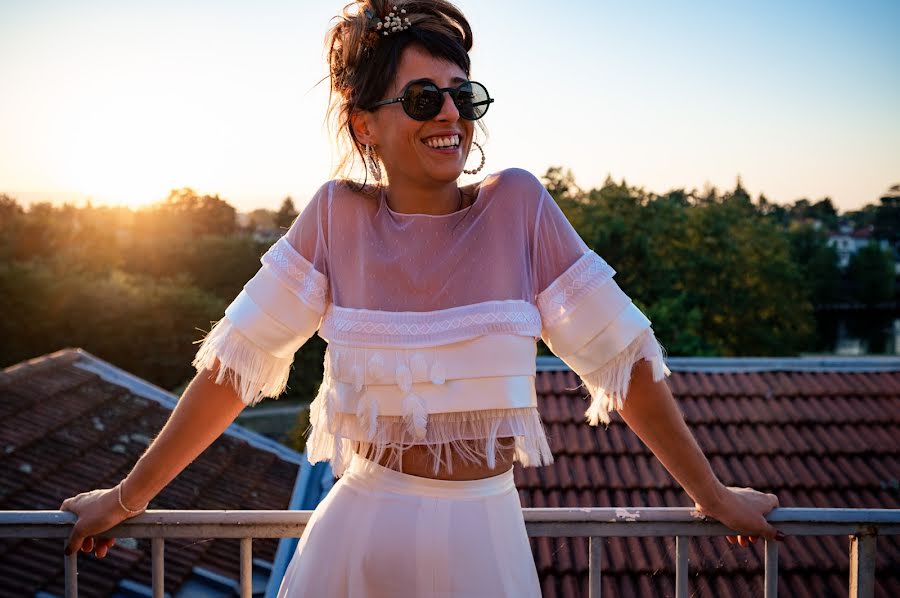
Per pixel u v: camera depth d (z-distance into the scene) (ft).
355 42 4.06
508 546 3.92
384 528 3.87
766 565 4.71
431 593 3.80
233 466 32.07
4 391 32.04
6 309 104.63
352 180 4.34
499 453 4.02
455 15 4.13
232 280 148.15
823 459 19.57
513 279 3.97
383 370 3.87
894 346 188.75
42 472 26.40
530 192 4.11
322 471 22.47
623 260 96.68
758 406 21.59
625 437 19.53
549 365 22.61
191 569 21.91
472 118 3.97
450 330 3.85
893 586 15.57
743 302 103.24
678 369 23.52
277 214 163.63
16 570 19.29
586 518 4.63
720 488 4.42
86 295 107.55
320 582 4.00
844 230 304.91
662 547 15.65
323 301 4.26
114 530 4.65
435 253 3.99
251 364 4.23
